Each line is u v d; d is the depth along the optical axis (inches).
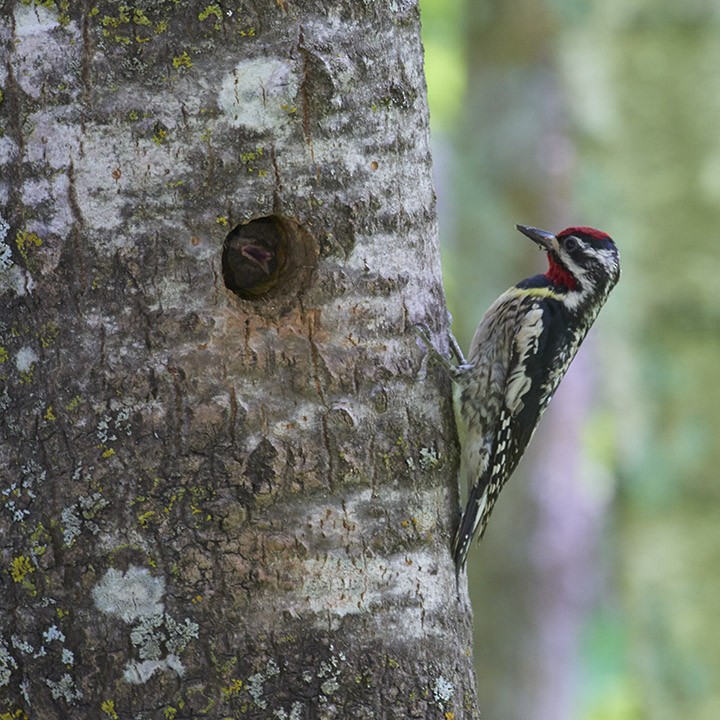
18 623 326.3
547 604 776.3
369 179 344.8
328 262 339.9
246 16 326.0
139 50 321.4
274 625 327.0
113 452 322.7
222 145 326.6
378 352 346.0
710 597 713.6
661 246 719.1
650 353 718.5
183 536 322.7
